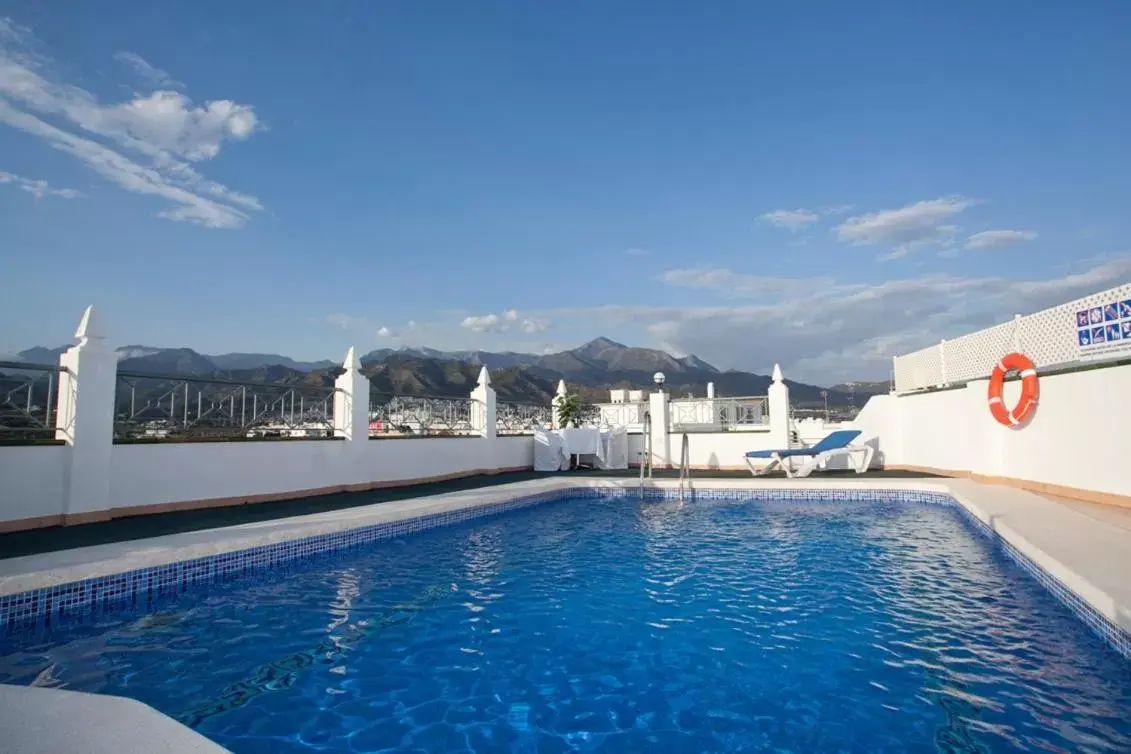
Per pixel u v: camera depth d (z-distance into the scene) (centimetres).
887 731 308
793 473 1440
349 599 540
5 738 229
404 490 1099
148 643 429
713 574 631
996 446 1150
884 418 1584
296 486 964
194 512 794
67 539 600
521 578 615
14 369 650
